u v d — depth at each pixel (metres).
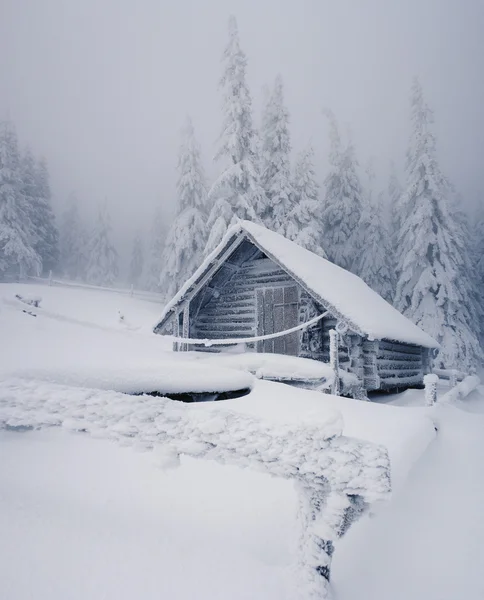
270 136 23.30
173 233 25.86
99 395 2.60
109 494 2.71
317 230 21.84
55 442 3.44
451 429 5.76
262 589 1.85
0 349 5.16
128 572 1.86
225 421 2.25
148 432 2.30
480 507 3.22
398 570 2.30
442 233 22.53
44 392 2.67
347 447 1.95
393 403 10.75
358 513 1.92
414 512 3.05
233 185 20.64
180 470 3.26
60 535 2.08
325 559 1.92
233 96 21.03
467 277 26.42
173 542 2.21
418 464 4.02
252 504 2.82
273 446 2.06
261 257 12.36
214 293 12.65
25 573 1.73
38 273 30.80
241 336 12.16
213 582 1.87
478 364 23.47
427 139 23.95
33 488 2.62
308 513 2.00
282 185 22.23
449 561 2.45
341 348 10.39
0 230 28.88
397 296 23.36
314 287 9.34
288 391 5.66
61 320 7.84
